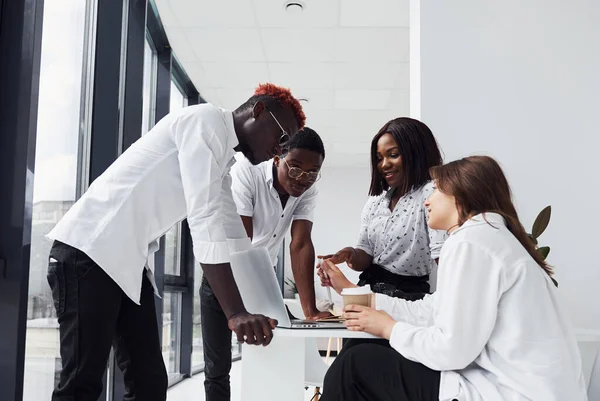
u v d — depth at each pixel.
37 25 1.52
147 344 1.58
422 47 2.76
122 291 1.46
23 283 1.44
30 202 1.48
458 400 1.27
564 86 2.70
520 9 2.75
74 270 1.37
